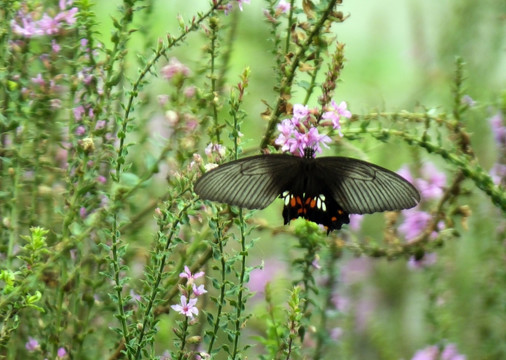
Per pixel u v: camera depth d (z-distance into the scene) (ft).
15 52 5.74
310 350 5.89
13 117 5.72
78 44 5.71
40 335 5.74
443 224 5.89
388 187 5.45
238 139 5.49
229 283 5.46
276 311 5.79
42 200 5.81
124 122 5.58
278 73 5.67
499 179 6.03
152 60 5.59
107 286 5.76
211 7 5.63
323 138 5.55
